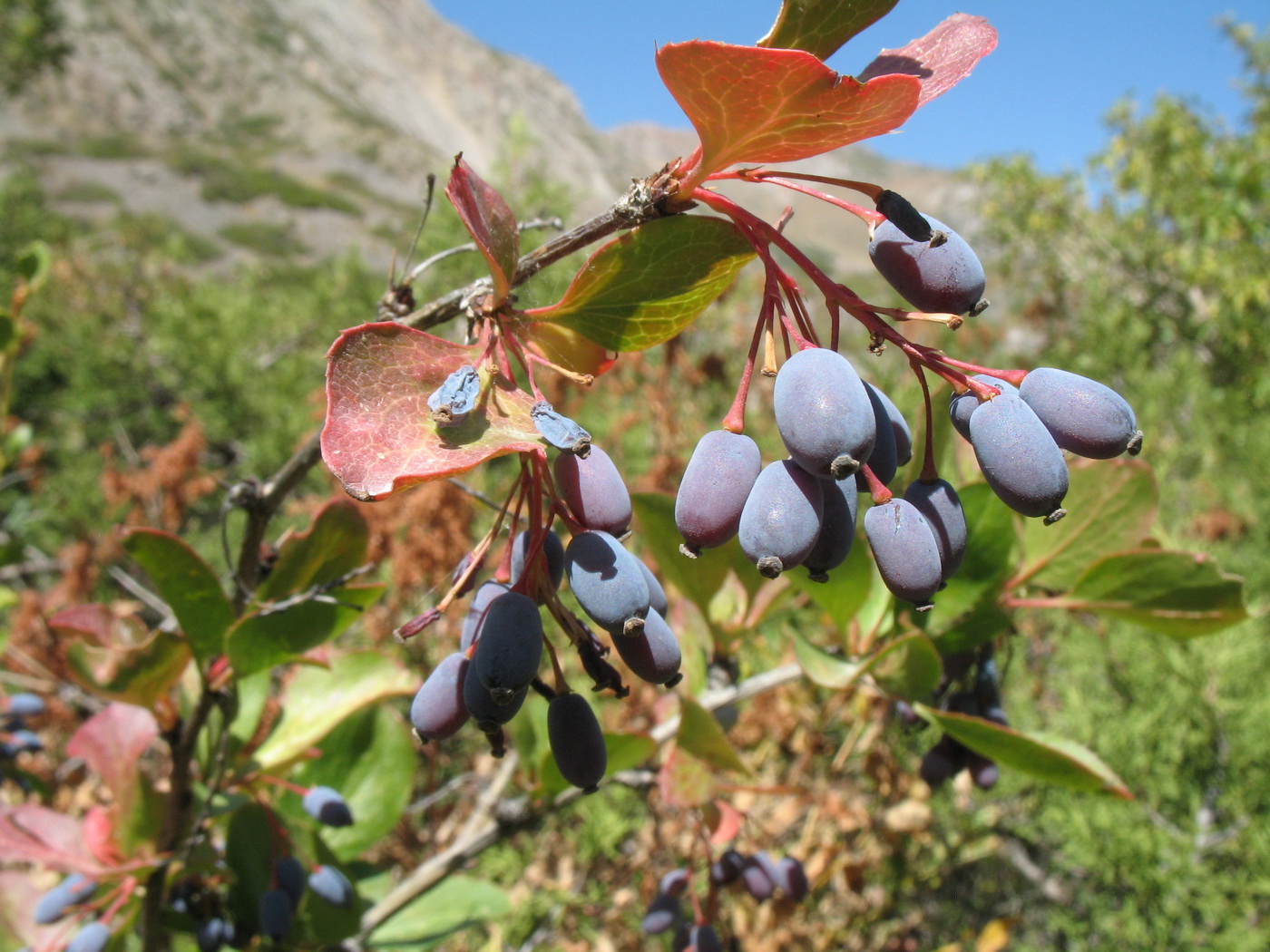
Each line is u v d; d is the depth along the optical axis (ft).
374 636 0.85
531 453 0.30
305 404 2.06
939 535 0.29
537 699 0.58
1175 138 3.48
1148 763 0.86
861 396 0.26
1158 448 1.52
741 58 0.26
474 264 1.53
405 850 0.80
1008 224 3.69
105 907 0.51
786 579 0.53
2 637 0.83
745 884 0.51
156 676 0.44
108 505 1.65
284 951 0.53
